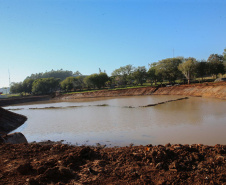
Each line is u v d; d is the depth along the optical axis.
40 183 7.18
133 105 40.12
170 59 91.31
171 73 88.19
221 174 7.05
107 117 28.50
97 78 113.06
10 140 15.94
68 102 67.56
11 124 28.00
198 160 8.40
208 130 16.97
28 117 36.78
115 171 7.98
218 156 8.35
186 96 52.12
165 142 14.84
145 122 22.50
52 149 11.77
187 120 21.55
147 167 8.18
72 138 18.53
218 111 25.28
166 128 18.89
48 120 30.91
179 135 16.25
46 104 66.75
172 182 6.83
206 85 53.03
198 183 6.70
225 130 16.55
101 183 7.11
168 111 28.66
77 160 9.30
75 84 125.50
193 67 73.19
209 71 78.75
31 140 19.34
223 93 41.84
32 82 143.75
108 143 15.86
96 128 21.83
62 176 7.68
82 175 7.81
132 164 8.55
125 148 11.42
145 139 16.05
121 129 20.22
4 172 8.37
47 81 128.62
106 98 71.12
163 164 8.16
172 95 58.75
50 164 8.93
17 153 11.38
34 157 10.60
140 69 106.31
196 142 14.20
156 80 102.94
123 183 6.99
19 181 7.43
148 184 6.77
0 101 85.06
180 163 8.09
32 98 97.25
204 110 26.92
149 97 57.91
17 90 141.00
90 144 16.02
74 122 26.91
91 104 51.44
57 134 20.78
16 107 64.56
